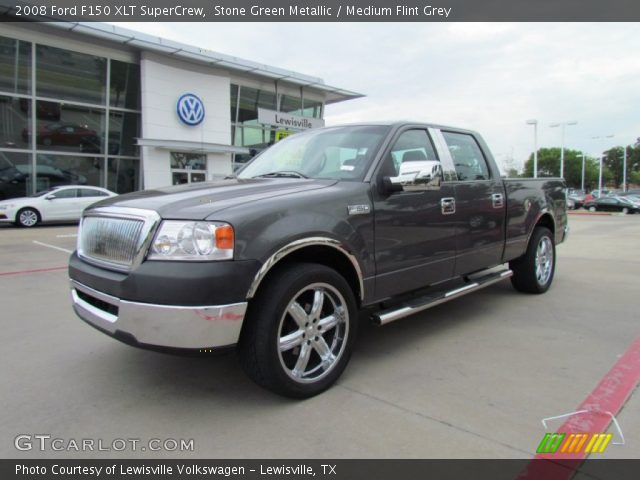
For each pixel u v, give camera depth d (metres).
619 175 110.94
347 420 2.71
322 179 3.53
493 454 2.36
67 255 9.05
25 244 10.72
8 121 18.11
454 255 4.14
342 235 3.11
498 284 6.31
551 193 5.86
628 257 8.90
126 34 19.41
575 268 7.59
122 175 21.44
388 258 3.48
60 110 19.27
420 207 3.74
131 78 21.08
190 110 22.16
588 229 16.42
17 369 3.45
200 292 2.50
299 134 4.51
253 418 2.74
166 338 2.54
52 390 3.11
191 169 22.58
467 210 4.26
